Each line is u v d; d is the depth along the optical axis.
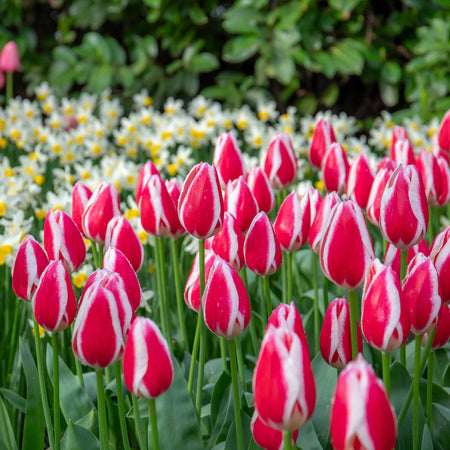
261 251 2.03
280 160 2.78
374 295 1.53
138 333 1.46
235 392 1.78
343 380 1.19
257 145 5.20
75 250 2.04
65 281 1.71
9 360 2.95
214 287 1.67
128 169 4.18
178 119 5.20
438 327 1.91
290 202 2.18
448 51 6.66
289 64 7.03
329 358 1.78
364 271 1.68
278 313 1.52
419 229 1.80
